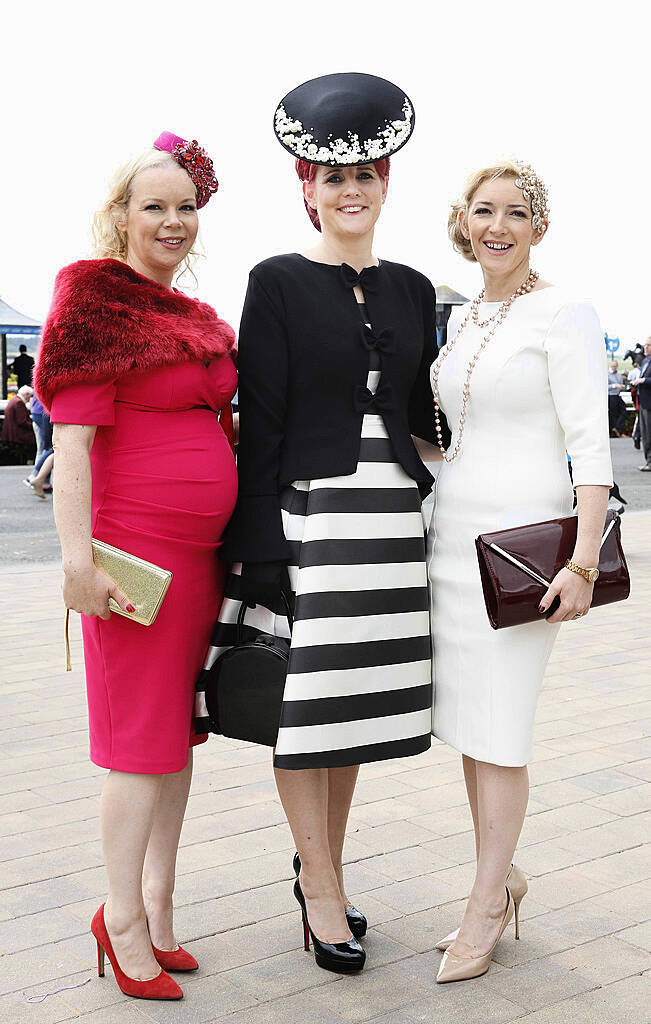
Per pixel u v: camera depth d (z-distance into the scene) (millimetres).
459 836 3533
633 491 13945
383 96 2762
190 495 2605
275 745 2682
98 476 2623
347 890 3160
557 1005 2574
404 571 2756
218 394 2703
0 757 4277
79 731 4605
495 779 2764
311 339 2693
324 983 2684
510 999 2602
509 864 2783
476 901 2762
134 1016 2527
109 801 2604
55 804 3801
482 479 2760
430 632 2869
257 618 2744
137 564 2490
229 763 4242
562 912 3031
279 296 2711
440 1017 2525
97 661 2631
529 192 2695
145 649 2586
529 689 2736
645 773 4098
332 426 2711
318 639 2639
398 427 2795
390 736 2740
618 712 4859
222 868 3305
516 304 2746
